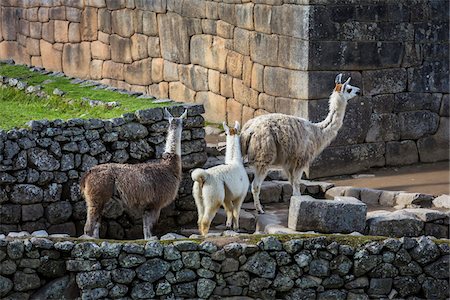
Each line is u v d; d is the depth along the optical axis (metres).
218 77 19.02
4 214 13.97
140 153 14.78
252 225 14.41
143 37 20.88
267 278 12.58
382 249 12.73
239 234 13.22
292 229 13.54
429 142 17.64
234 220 14.10
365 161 17.08
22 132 14.02
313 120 16.67
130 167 13.68
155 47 20.61
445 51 17.58
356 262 12.66
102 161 14.52
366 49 16.89
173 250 12.48
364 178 16.72
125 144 14.68
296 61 16.75
